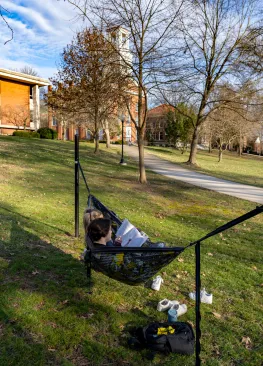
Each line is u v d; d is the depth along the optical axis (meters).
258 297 4.52
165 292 4.35
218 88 23.41
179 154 36.38
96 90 18.72
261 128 38.97
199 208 10.50
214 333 3.51
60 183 11.64
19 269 4.38
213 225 8.54
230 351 3.22
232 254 6.32
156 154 31.75
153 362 2.95
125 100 14.07
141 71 12.41
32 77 33.16
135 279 3.43
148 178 15.55
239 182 17.16
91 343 3.08
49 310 3.53
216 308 4.09
